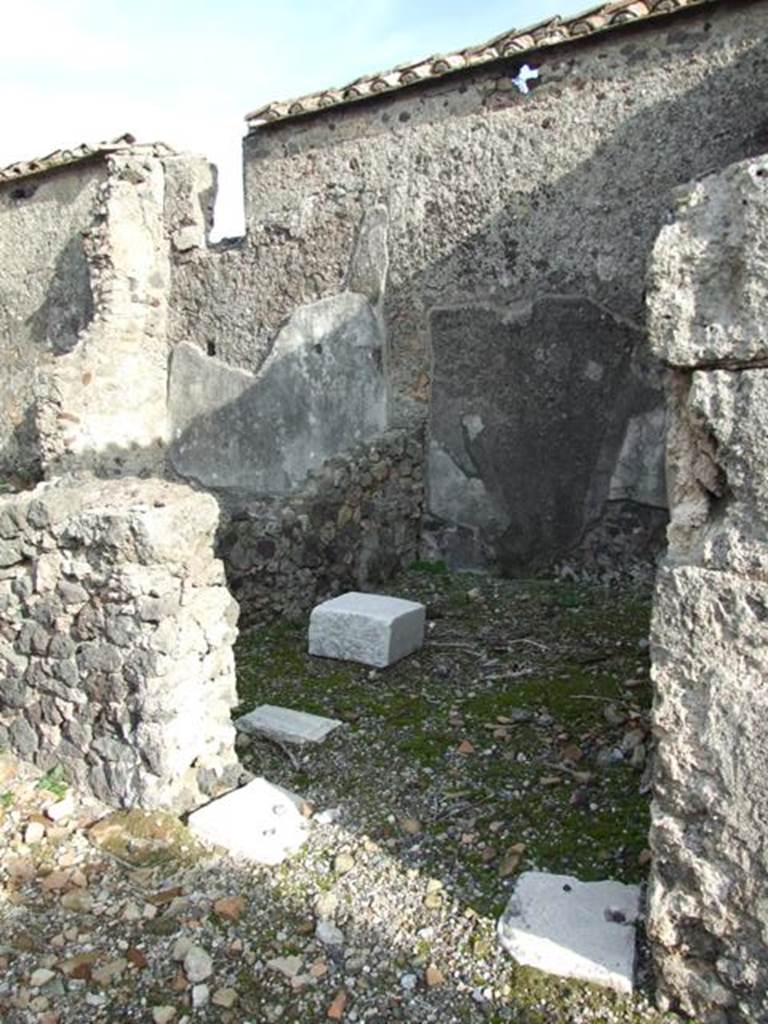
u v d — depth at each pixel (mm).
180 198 7418
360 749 3613
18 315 8617
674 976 2170
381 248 6234
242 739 3701
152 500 3131
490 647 4656
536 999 2262
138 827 2959
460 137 5793
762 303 1910
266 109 6535
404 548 6062
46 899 2689
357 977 2387
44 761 3324
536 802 3139
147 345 7512
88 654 3127
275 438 7047
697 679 2072
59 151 7824
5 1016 2266
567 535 5684
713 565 2033
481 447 5930
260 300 6992
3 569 3324
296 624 5188
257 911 2629
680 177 5062
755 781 2002
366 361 6418
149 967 2428
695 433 2113
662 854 2162
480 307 5828
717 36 4867
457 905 2617
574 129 5363
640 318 5262
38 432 7062
